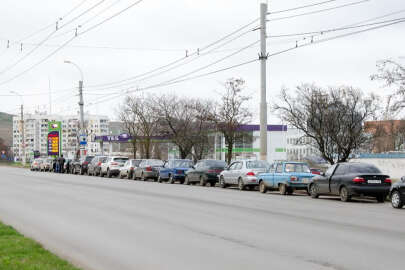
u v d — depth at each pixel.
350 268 8.91
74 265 9.45
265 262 9.51
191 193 27.78
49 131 85.81
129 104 68.19
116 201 22.52
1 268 8.36
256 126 81.31
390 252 10.37
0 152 186.88
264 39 33.56
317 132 40.19
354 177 23.19
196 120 60.06
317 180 25.69
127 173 49.25
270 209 19.14
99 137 88.38
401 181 20.44
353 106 40.47
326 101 40.38
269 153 91.88
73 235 13.10
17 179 44.19
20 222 15.74
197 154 62.16
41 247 10.71
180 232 13.34
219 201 22.62
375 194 23.08
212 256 10.15
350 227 14.09
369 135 45.03
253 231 13.41
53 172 70.38
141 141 67.56
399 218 16.33
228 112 51.03
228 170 33.62
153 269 9.16
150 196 25.42
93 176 54.94
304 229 13.73
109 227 14.40
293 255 10.14
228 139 51.34
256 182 31.06
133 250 10.97
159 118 61.09
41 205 20.88
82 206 20.33
